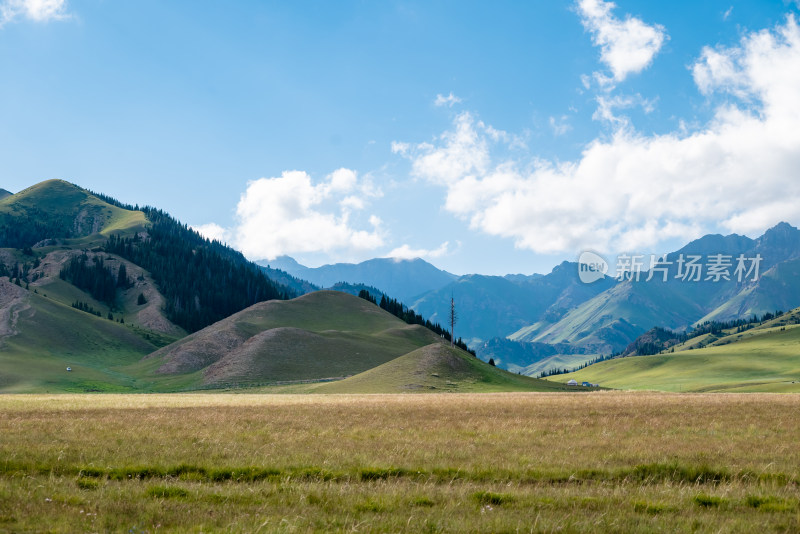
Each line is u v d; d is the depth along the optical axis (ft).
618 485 48.80
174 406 148.97
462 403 150.30
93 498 43.04
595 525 36.96
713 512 41.04
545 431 82.48
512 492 45.68
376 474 52.90
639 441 71.36
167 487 46.21
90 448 64.18
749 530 36.68
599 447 66.80
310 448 65.72
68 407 140.26
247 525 36.55
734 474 52.06
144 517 38.06
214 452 62.18
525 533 35.68
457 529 35.99
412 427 88.33
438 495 44.39
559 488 48.16
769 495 44.80
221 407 142.41
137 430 82.89
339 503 42.19
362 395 250.57
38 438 72.49
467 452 62.80
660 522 38.04
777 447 65.72
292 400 192.85
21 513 38.47
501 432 81.00
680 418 99.30
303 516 38.52
